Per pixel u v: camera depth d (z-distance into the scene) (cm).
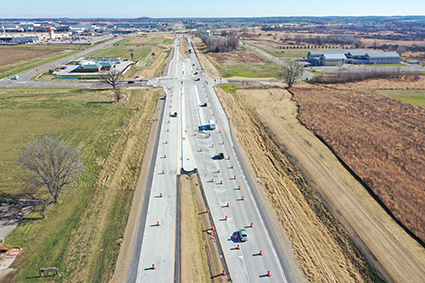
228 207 3859
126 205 3856
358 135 5912
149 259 3034
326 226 3578
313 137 5959
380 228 3506
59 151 3744
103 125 6256
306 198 4112
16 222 3422
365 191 4219
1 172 4416
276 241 3303
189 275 2859
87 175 4450
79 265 2916
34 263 2905
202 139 5809
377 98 8425
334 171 4722
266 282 2802
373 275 2906
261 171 4738
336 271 2950
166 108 7525
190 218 3641
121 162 4906
